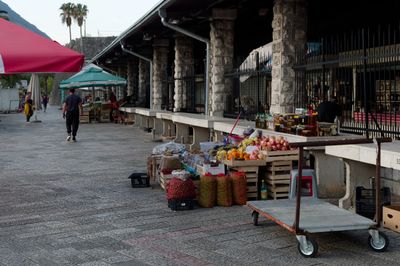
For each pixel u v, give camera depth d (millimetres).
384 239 5664
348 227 5594
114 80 27812
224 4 14531
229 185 7867
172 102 22016
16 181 10133
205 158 8602
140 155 14234
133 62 33125
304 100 10906
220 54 15273
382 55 7980
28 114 31547
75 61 5730
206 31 18875
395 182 7488
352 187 7375
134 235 6316
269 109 12664
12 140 19203
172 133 19250
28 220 7078
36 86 38844
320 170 8273
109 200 8336
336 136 8523
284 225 5711
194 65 21406
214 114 15391
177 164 8914
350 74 10211
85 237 6246
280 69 11445
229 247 5812
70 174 10953
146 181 9453
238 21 17109
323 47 9734
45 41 5836
